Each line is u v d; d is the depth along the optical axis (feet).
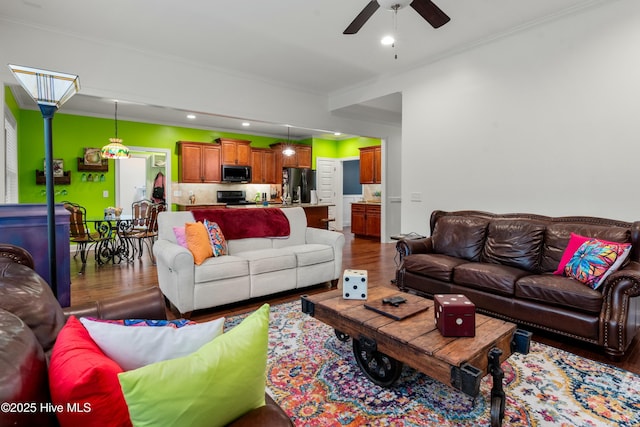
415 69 15.47
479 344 5.45
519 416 5.67
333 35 12.45
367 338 6.25
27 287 4.21
